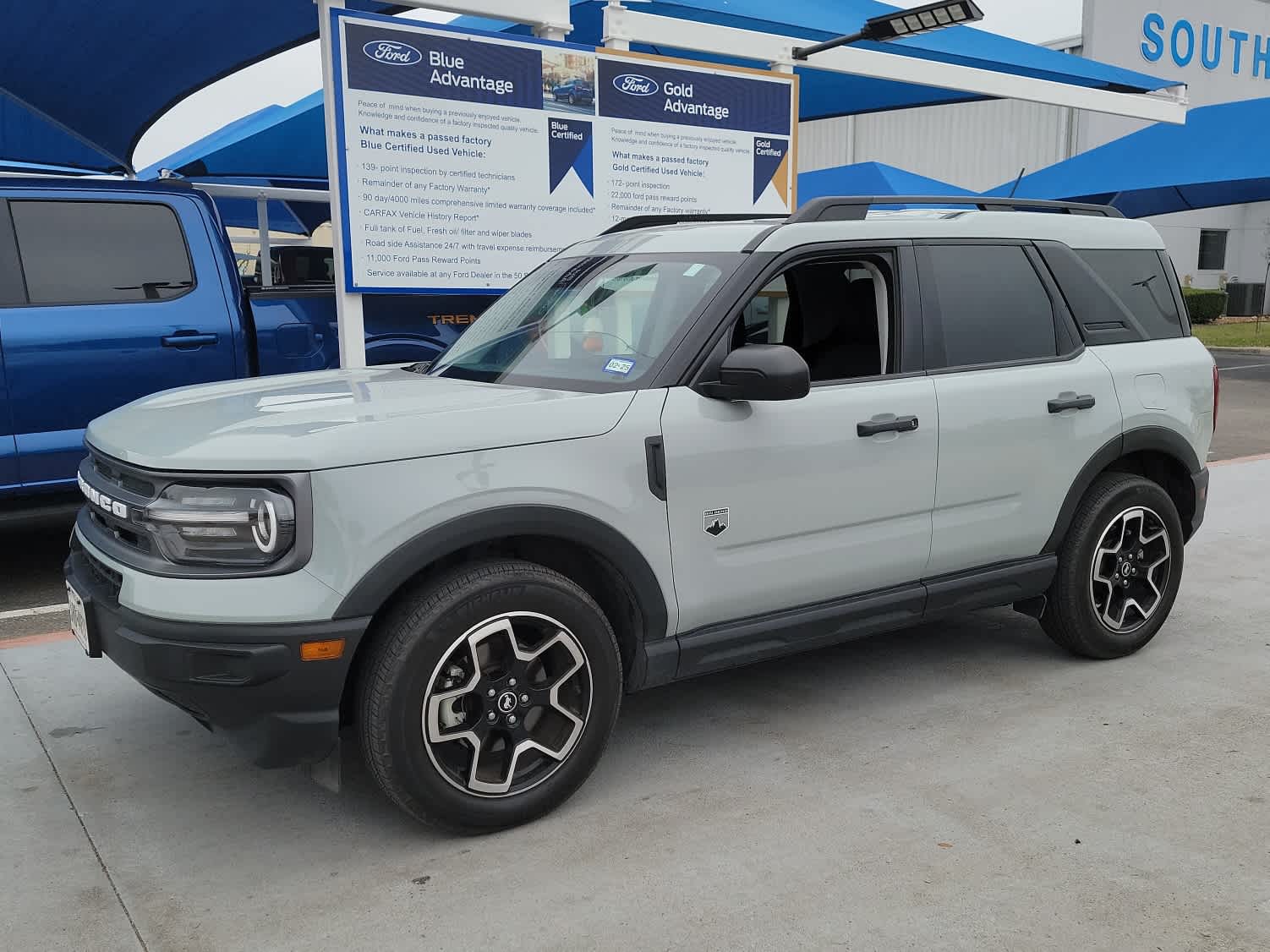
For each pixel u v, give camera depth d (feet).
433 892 9.07
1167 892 8.96
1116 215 15.30
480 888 9.11
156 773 11.39
